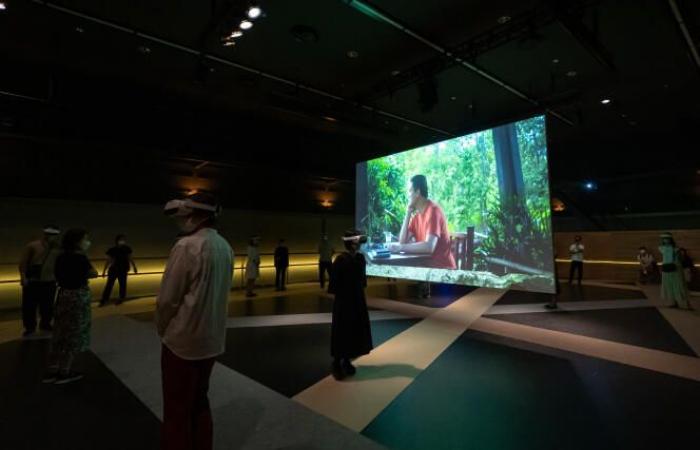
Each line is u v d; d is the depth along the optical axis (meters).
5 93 7.34
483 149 6.89
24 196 8.12
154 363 4.10
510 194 6.38
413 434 2.57
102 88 8.62
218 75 8.01
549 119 10.44
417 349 4.62
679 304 7.04
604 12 5.70
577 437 2.52
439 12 5.84
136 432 2.60
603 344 4.75
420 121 11.05
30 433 2.58
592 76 7.83
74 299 3.56
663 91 8.60
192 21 5.98
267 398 3.17
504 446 2.41
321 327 5.89
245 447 2.38
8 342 4.99
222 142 10.80
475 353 4.43
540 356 4.30
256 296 9.38
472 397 3.19
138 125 9.24
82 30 6.20
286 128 12.34
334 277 3.79
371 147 14.66
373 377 3.68
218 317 2.06
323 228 14.12
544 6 5.50
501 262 6.43
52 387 3.40
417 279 8.04
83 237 3.68
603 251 12.19
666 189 13.73
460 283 7.13
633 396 3.17
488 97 9.13
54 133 8.15
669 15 5.72
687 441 2.45
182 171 10.61
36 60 7.39
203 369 2.01
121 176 9.58
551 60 7.27
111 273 8.14
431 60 7.30
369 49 6.91
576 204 16.30
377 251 9.15
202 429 2.00
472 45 6.65
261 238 12.34
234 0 5.14
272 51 6.98
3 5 5.43
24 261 5.42
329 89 8.80
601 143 13.33
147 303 8.34
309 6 5.62
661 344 4.72
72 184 8.80
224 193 11.45
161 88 8.96
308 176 13.09
